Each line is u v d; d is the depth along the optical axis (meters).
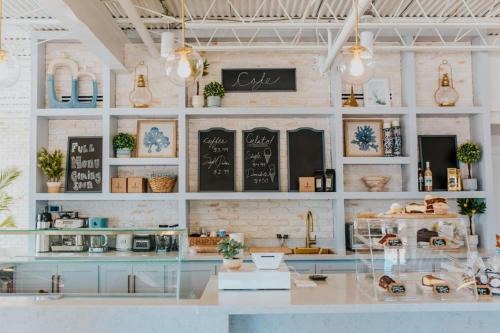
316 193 5.54
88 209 5.80
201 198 5.52
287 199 5.70
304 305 2.52
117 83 5.89
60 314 2.84
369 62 3.10
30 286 2.78
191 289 3.32
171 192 5.64
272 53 5.97
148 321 2.84
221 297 2.73
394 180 5.91
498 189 6.52
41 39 5.69
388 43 5.93
